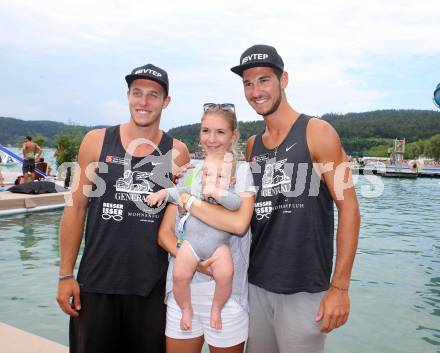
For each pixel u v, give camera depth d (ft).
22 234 34.58
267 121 10.62
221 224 9.41
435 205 67.31
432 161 229.25
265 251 10.11
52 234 34.73
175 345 9.99
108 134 10.63
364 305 21.30
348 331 18.22
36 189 48.01
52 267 25.80
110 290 10.14
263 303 10.46
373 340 17.40
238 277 10.00
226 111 10.03
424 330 18.42
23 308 19.67
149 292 10.28
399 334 17.98
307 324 9.86
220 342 9.70
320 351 10.16
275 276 9.83
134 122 10.34
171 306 10.08
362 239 38.65
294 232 9.77
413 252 33.30
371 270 27.78
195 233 9.66
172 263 10.39
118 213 10.23
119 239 10.21
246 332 10.11
